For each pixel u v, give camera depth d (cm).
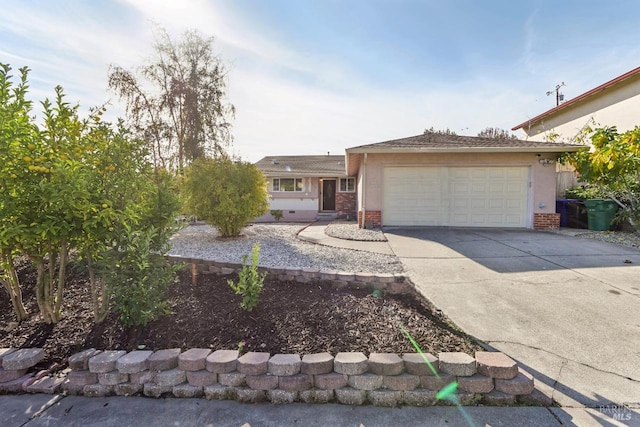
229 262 427
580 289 403
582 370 240
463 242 735
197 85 1645
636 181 785
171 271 315
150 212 322
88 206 268
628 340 281
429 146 979
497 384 215
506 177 980
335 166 1980
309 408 215
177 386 230
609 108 1130
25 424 202
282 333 278
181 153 1585
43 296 305
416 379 218
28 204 270
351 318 304
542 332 296
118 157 292
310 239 830
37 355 250
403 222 1023
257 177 917
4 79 275
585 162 849
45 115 290
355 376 220
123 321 288
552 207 952
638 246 653
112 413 212
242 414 210
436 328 292
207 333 280
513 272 480
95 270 304
